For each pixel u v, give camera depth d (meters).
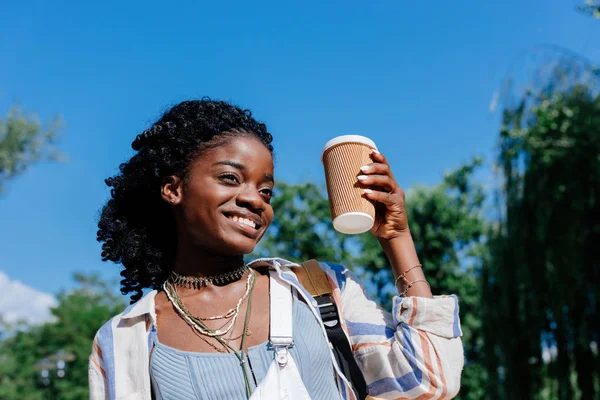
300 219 17.48
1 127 15.42
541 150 8.59
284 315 1.65
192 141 1.77
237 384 1.55
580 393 8.48
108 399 1.67
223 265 1.77
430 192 17.06
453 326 1.76
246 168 1.74
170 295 1.75
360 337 1.82
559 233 8.61
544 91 8.72
